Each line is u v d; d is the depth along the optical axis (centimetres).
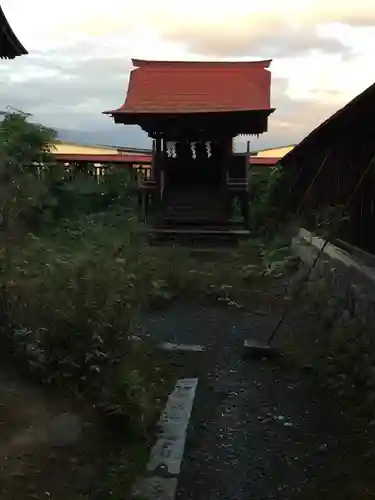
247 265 1339
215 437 516
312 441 508
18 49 855
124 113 1770
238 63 2164
